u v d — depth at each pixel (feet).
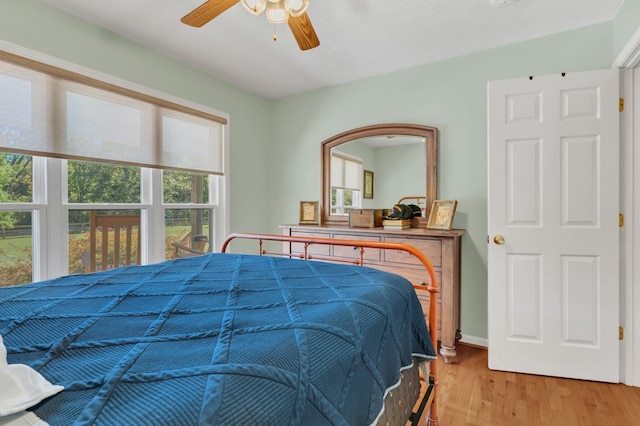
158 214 8.91
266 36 7.77
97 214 7.71
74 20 6.93
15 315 3.12
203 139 9.94
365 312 3.33
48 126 6.63
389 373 3.30
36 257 6.72
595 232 6.53
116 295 3.77
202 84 9.78
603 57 7.13
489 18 6.99
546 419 5.45
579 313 6.67
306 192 11.59
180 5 6.60
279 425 1.86
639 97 6.32
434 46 8.22
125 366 2.11
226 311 3.21
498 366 7.18
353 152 10.45
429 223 8.62
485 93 8.41
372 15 6.88
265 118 12.23
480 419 5.46
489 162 7.23
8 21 6.04
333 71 9.78
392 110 9.78
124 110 7.94
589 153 6.54
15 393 1.77
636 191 6.38
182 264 5.66
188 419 1.63
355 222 9.36
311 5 6.53
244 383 1.94
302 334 2.61
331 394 2.32
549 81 6.75
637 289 6.38
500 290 7.18
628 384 6.46
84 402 1.77
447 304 7.53
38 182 6.74
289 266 5.46
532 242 6.94
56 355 2.32
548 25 7.26
